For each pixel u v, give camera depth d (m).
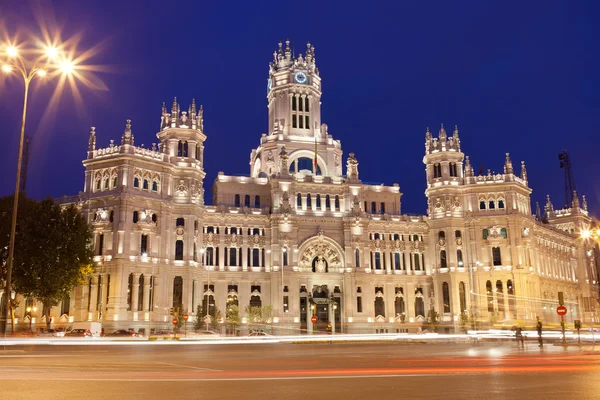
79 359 41.97
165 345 71.56
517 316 130.88
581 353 48.12
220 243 134.00
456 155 144.50
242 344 76.31
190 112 131.50
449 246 138.50
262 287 135.12
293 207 139.00
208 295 125.94
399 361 39.53
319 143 151.88
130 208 115.25
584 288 178.50
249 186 142.38
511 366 33.78
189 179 126.56
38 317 116.25
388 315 140.75
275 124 152.12
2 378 27.34
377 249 144.25
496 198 139.75
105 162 118.56
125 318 109.88
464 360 39.81
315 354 49.47
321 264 139.75
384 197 151.38
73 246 97.62
